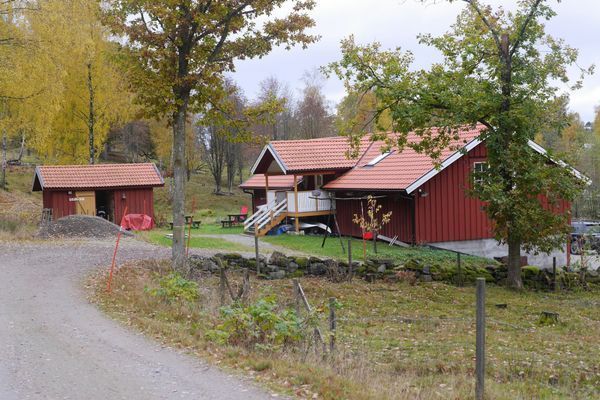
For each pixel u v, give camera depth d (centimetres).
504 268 1973
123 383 770
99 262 1922
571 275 2008
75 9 3416
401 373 900
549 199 1814
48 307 1268
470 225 2673
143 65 1803
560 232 1836
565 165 1914
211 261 1859
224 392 728
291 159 3095
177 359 874
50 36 2933
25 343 980
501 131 1775
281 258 1864
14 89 2922
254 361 836
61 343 977
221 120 1939
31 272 1720
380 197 2692
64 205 3462
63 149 4162
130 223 3462
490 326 1327
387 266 1891
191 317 1157
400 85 1778
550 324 1373
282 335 933
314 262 1886
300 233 3130
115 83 3975
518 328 1310
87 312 1216
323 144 3291
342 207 3073
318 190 3081
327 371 805
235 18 1809
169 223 3681
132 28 1767
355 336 1144
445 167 2541
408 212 2620
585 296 1833
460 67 1833
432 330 1248
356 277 1850
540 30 1758
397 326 1279
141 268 1803
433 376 885
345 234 3044
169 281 1350
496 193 1714
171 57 1781
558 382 902
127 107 4075
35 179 3691
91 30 3747
